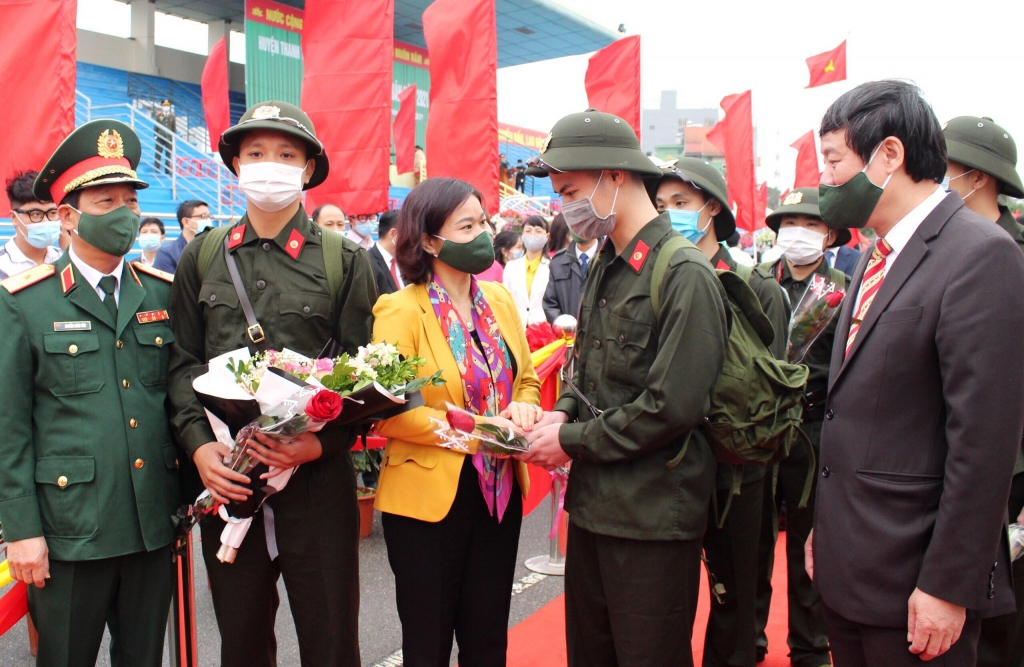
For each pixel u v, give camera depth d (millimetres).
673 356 2295
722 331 2377
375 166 5855
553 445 2547
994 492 1793
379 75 5785
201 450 2545
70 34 4336
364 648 3752
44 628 2469
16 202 4219
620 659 2490
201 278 2736
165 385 2701
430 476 2605
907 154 1989
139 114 16219
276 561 2764
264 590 2695
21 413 2412
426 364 2668
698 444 2477
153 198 14523
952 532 1818
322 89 5875
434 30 6000
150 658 2615
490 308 2898
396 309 2693
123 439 2529
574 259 6770
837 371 2160
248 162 2672
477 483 2709
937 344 1874
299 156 2697
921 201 2025
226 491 2479
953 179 2891
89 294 2549
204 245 2764
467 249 2658
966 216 1952
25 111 4301
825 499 2123
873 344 2004
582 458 2477
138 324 2637
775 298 3512
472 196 2689
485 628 2783
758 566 3566
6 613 2676
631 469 2436
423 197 2668
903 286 1978
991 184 2924
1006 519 1917
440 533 2646
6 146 4316
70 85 4352
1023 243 2936
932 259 1939
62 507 2432
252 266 2707
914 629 1884
